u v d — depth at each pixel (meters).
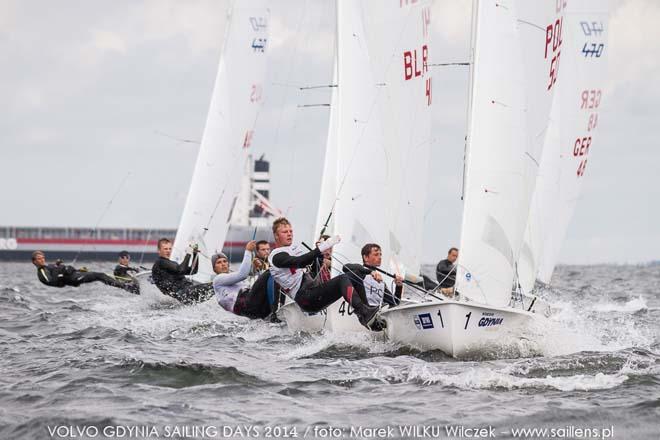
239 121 94.25
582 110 82.00
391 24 56.97
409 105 58.25
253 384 37.25
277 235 48.41
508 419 31.39
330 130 67.06
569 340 47.00
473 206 47.47
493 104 47.69
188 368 39.66
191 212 92.69
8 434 30.12
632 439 29.19
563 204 82.25
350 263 49.97
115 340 50.88
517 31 48.16
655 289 141.38
